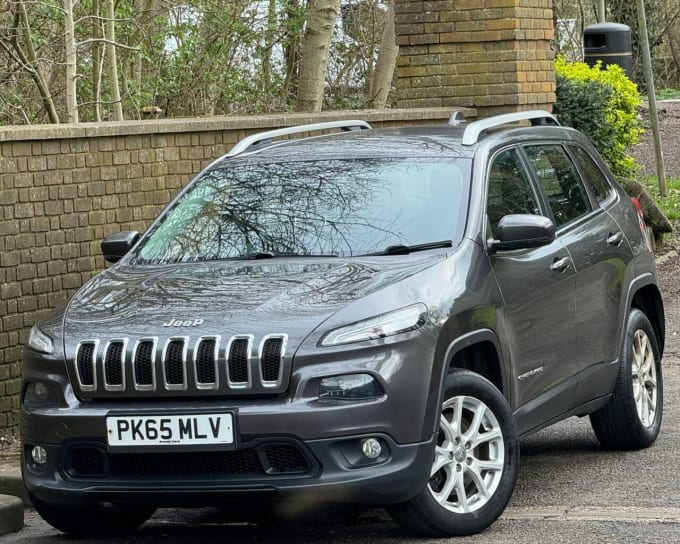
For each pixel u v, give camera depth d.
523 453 7.96
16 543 6.43
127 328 5.79
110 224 9.58
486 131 7.32
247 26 19.08
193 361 5.59
